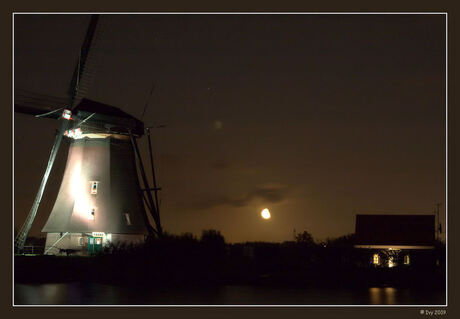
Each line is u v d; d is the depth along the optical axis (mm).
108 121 46625
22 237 43969
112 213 45375
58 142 44875
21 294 28875
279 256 49469
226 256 44625
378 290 35531
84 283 34156
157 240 41500
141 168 48000
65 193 45844
